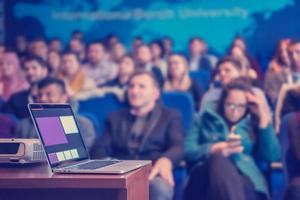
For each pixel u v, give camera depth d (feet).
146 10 18.81
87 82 18.93
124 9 18.89
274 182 16.74
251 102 16.90
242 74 17.94
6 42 19.38
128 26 18.92
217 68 18.20
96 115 18.78
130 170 7.02
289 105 17.54
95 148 16.75
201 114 17.03
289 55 17.99
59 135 7.80
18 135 16.85
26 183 6.45
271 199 16.63
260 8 18.38
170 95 17.37
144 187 8.17
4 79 19.13
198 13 18.56
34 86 19.07
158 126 16.61
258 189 16.10
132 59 18.79
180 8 18.65
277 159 16.60
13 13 19.35
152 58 18.70
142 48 18.78
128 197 6.59
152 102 16.97
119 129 16.84
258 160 16.70
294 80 17.76
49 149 7.29
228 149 16.53
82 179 6.39
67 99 18.44
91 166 7.36
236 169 16.31
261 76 18.01
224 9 18.49
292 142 15.81
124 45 18.89
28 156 7.70
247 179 16.11
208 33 18.53
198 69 18.43
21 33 19.31
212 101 17.26
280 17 18.30
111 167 7.22
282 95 17.66
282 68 17.95
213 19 18.52
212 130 16.74
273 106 17.63
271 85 17.83
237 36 18.45
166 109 16.87
